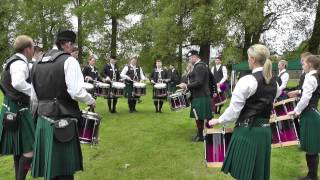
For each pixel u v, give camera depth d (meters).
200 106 6.17
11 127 3.85
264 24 19.33
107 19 25.45
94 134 4.06
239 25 18.09
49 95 3.22
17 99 3.88
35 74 3.29
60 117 3.21
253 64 3.29
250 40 19.80
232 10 17.80
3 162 5.25
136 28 24.92
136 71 10.05
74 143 3.27
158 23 19.92
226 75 9.88
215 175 4.66
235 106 3.17
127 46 25.88
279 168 5.00
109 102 9.70
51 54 3.28
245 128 3.23
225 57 18.78
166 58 21.38
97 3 24.69
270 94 3.23
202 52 20.33
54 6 28.03
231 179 4.52
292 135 4.09
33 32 28.42
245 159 3.22
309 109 4.33
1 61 29.08
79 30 26.67
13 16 30.59
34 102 3.43
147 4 24.28
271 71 3.20
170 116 9.18
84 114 4.00
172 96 6.93
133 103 9.91
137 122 8.23
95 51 26.27
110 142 6.33
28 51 3.88
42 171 3.30
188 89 6.26
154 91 9.87
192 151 5.74
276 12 19.27
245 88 3.14
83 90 3.17
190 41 20.44
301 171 4.89
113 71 9.84
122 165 5.05
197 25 18.84
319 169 5.04
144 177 4.57
